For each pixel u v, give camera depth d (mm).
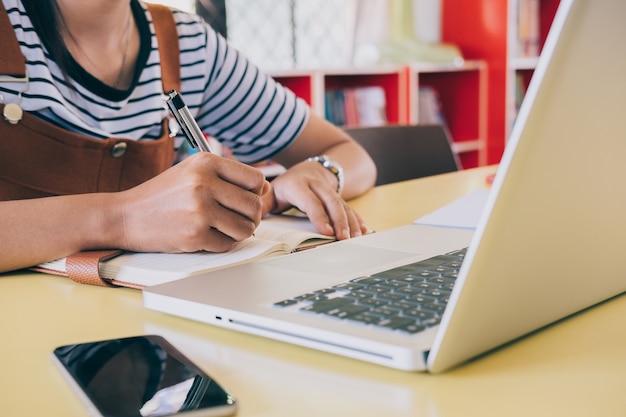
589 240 513
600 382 450
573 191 461
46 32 1117
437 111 3992
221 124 1475
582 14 388
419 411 417
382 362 467
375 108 3580
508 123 4117
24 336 583
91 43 1179
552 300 513
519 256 445
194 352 530
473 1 4152
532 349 507
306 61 3568
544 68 391
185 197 777
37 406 441
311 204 993
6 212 805
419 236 844
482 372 469
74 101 1158
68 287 744
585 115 434
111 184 1130
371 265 683
